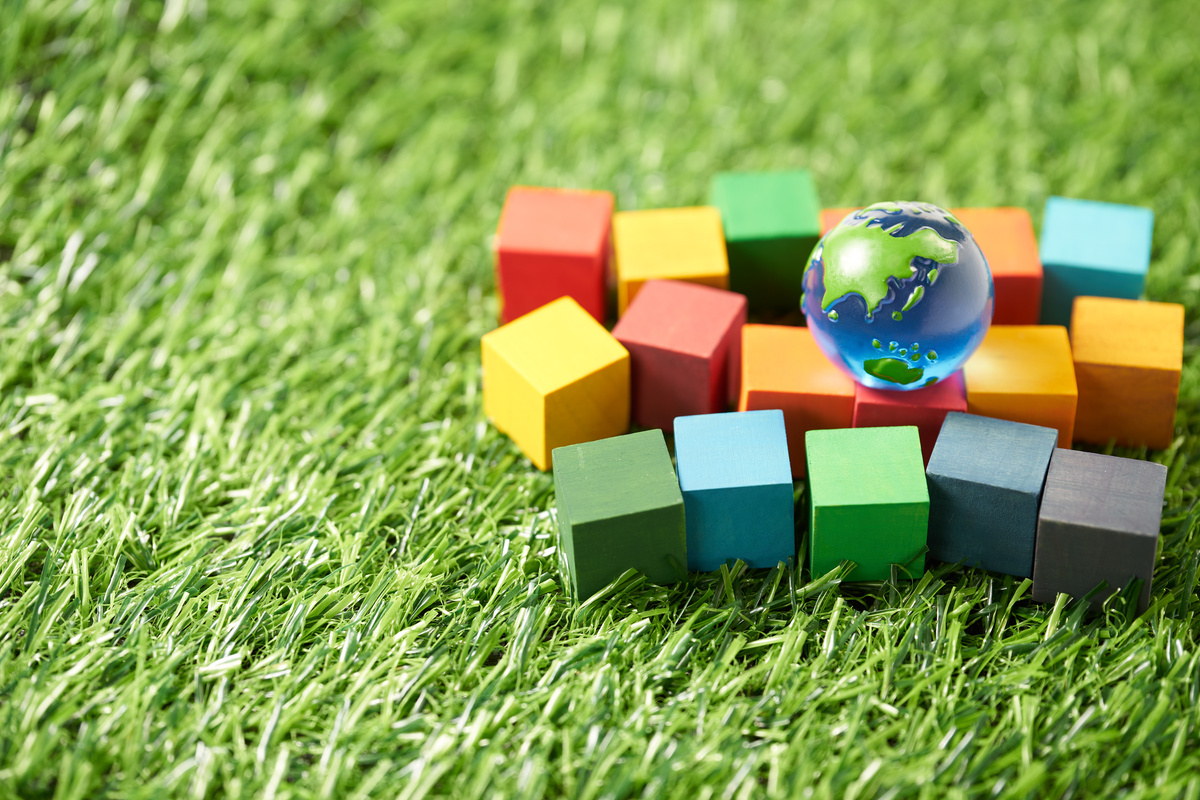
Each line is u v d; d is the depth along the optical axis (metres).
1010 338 0.86
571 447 0.83
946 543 0.83
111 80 0.98
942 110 1.02
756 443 0.83
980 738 0.79
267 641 0.82
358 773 0.79
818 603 0.82
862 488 0.82
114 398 0.88
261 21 1.02
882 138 1.01
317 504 0.85
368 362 0.91
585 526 0.81
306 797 0.78
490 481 0.87
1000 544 0.83
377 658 0.81
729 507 0.82
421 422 0.89
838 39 1.05
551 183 0.99
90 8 0.99
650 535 0.82
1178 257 0.94
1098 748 0.79
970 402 0.85
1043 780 0.79
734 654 0.81
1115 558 0.81
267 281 0.94
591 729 0.79
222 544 0.84
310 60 1.02
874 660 0.81
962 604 0.82
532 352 0.86
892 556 0.83
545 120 1.02
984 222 0.90
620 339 0.87
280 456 0.87
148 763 0.79
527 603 0.82
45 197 0.95
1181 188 0.97
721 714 0.80
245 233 0.95
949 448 0.83
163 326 0.91
